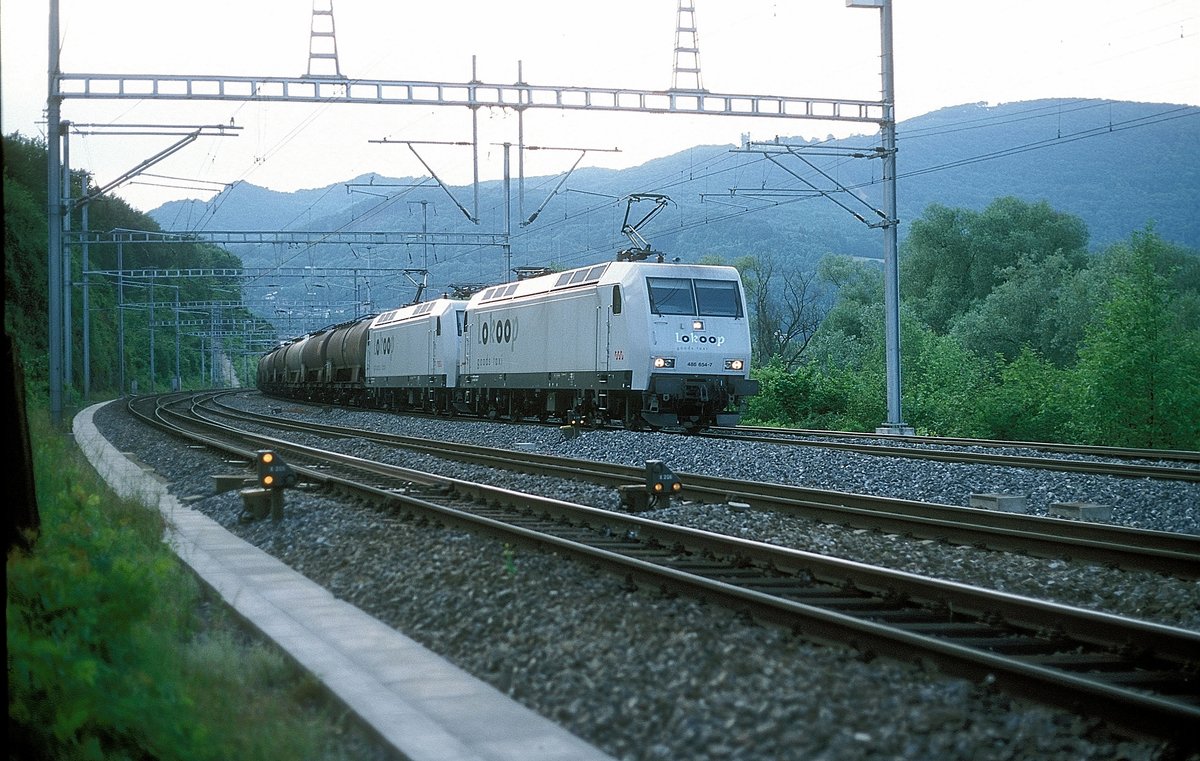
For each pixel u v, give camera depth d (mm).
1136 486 16234
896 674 6703
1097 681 6469
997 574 10258
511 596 8945
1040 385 38062
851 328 71938
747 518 13750
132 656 6203
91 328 84938
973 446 25422
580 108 26609
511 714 6102
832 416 40906
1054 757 5434
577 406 30219
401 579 9984
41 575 6445
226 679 6539
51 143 29719
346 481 16297
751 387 27547
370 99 26188
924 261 73500
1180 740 5562
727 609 8414
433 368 40656
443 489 16609
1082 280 59656
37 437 18312
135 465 22062
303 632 7918
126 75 25750
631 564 9578
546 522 13461
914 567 10719
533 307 32094
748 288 71500
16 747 4871
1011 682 6410
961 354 43094
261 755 5301
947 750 5434
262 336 117562
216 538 12797
